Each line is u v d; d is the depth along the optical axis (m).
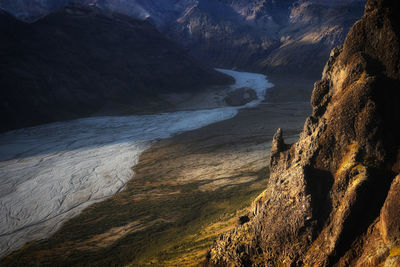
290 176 21.14
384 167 18.58
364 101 19.62
